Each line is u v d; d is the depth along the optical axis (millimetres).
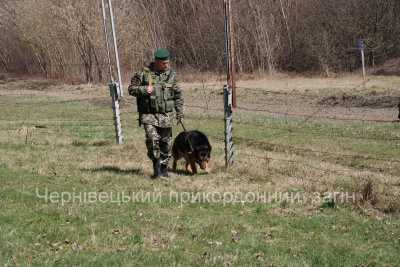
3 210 6879
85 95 34844
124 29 42625
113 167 10367
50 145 13766
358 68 41812
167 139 9250
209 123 18969
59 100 31641
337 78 37094
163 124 9062
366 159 12031
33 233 5891
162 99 8961
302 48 44375
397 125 16500
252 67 43969
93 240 5699
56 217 6590
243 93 29094
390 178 9812
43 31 48000
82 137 15539
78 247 5512
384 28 41031
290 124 17641
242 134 16156
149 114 9039
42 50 50531
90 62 43844
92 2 41906
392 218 7031
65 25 43375
